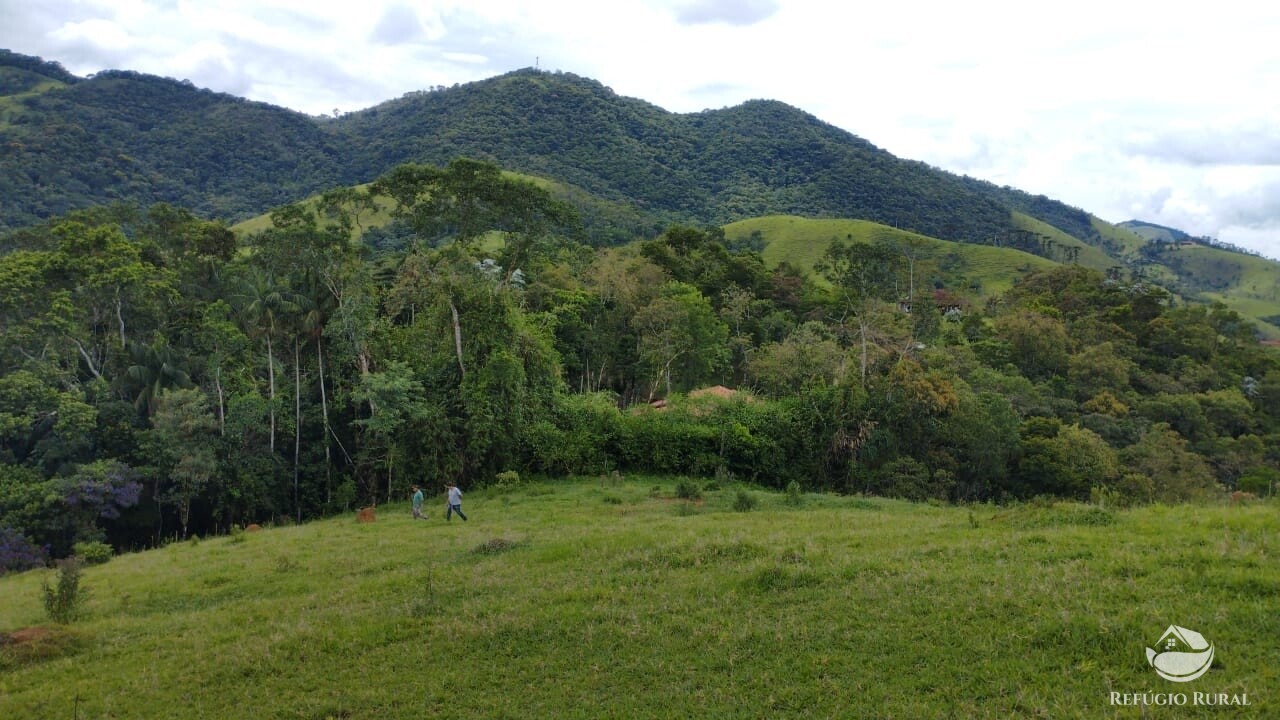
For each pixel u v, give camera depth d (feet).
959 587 35.29
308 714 30.96
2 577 94.48
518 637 36.19
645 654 32.91
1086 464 141.90
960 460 143.74
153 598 55.21
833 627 32.83
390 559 60.39
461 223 183.32
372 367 137.90
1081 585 33.55
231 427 126.62
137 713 33.06
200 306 168.14
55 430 122.42
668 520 72.23
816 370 168.14
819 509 86.69
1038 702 24.88
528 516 84.28
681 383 209.15
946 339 248.11
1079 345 246.47
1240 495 69.00
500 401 123.44
